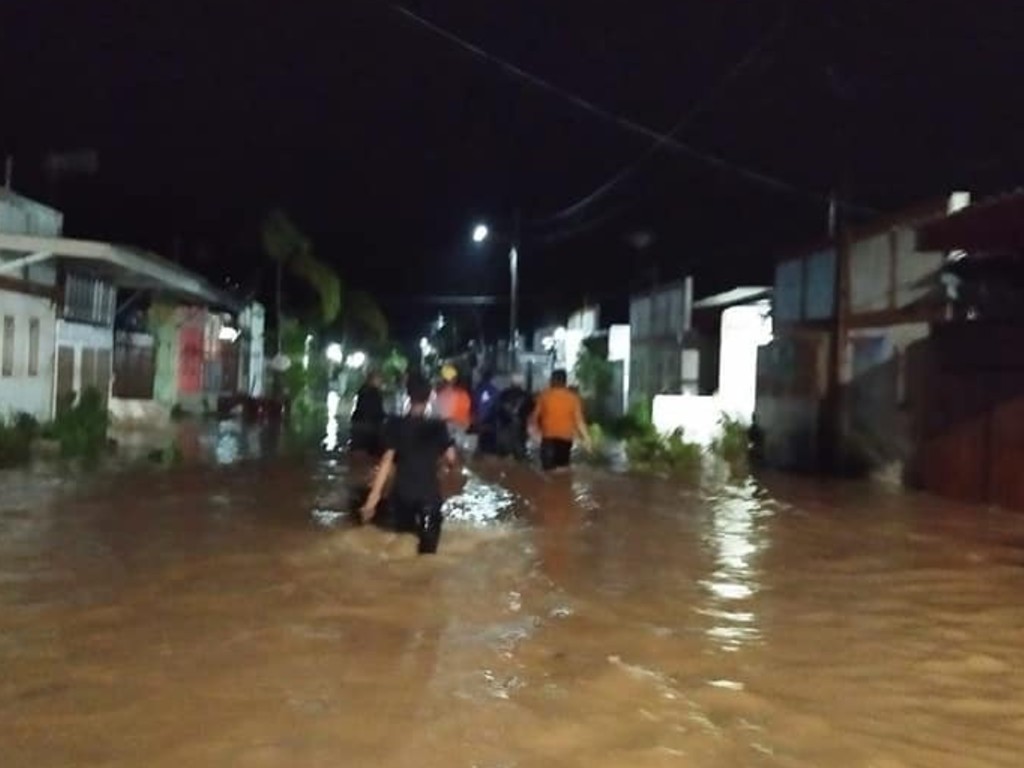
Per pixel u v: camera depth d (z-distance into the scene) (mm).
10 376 25984
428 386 13438
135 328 39719
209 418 40469
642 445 26844
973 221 17109
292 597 10742
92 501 16797
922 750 7176
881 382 22219
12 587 10977
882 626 10281
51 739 6977
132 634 9359
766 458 27484
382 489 14359
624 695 8062
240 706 7617
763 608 10867
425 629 9711
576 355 54562
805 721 7652
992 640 9859
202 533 14125
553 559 13047
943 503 18609
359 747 6926
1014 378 17656
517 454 26266
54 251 25047
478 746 7000
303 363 57125
